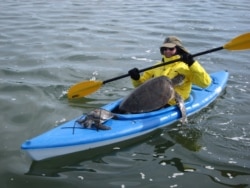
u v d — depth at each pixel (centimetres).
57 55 702
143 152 394
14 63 645
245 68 660
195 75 443
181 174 356
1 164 363
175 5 1370
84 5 1301
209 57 723
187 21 1066
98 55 716
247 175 356
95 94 538
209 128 444
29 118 454
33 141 373
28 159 374
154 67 455
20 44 763
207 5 1388
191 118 468
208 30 955
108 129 405
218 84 549
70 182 341
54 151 375
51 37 828
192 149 400
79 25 961
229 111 489
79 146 385
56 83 568
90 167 365
